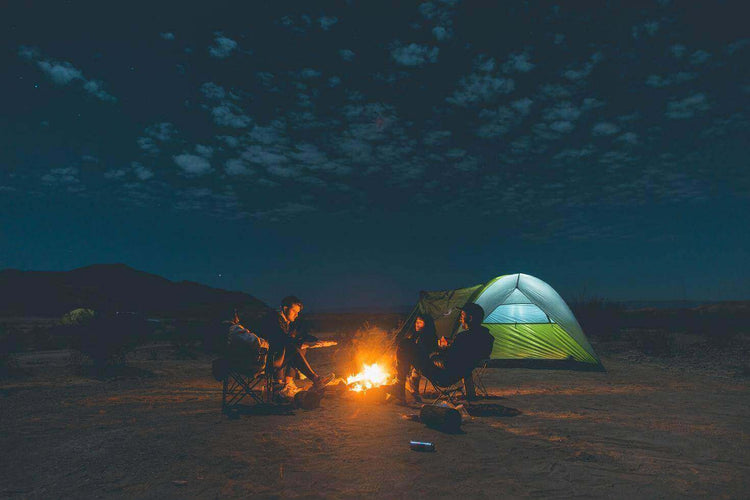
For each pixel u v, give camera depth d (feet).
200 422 16.72
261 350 18.58
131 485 11.02
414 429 16.17
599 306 62.64
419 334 22.29
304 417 17.65
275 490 10.78
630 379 28.25
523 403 21.18
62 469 12.07
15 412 18.58
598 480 11.56
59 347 47.96
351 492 10.71
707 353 40.09
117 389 24.17
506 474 11.94
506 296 33.24
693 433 15.99
